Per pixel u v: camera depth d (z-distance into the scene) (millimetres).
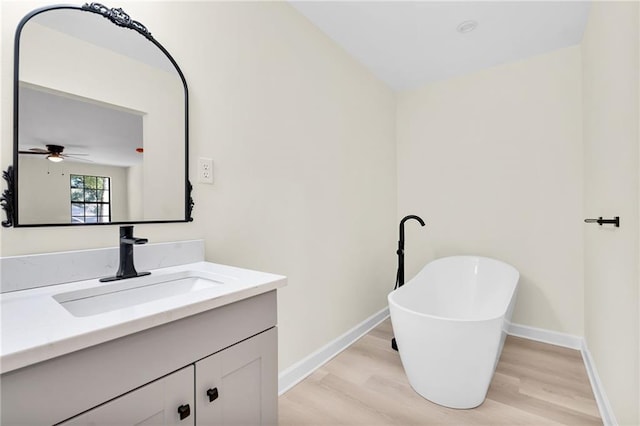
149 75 1199
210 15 1428
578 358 2113
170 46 1272
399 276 2404
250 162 1610
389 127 2975
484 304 2432
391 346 2314
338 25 2045
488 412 1556
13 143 894
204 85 1395
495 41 2225
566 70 2311
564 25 2033
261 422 944
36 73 933
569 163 2303
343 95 2330
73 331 571
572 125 2291
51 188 956
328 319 2170
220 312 824
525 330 2477
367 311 2619
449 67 2613
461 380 1538
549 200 2383
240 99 1559
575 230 2285
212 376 801
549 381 1828
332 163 2213
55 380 544
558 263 2352
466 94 2732
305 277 1973
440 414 1548
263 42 1688
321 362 2057
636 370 1078
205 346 786
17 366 492
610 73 1430
